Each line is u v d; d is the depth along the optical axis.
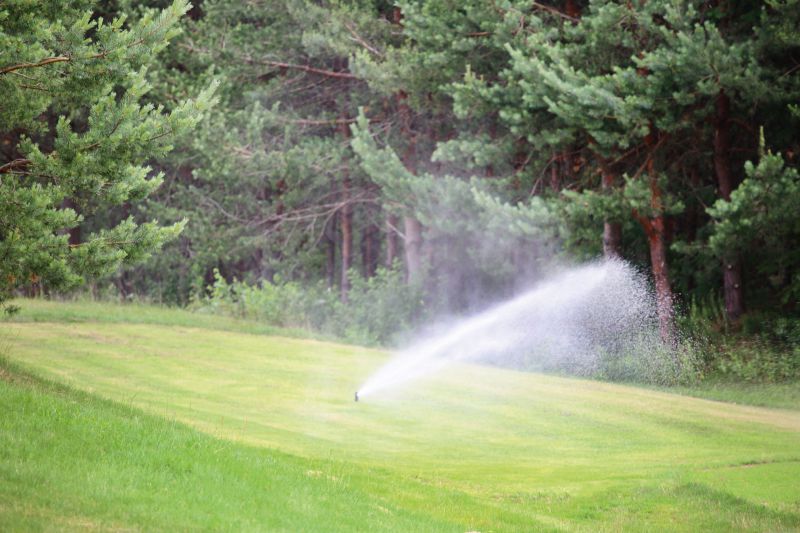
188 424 24.59
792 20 45.16
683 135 51.47
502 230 51.03
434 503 19.69
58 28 22.55
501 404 34.84
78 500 14.58
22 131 50.44
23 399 18.89
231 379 35.22
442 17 52.56
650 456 27.62
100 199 23.95
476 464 25.45
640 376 46.94
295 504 16.89
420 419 31.42
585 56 48.62
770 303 51.53
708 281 54.16
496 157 52.53
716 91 44.94
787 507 21.31
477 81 50.34
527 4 49.06
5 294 24.09
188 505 15.48
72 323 44.44
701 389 43.94
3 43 21.89
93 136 22.89
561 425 31.89
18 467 15.43
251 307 53.94
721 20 49.88
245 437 24.52
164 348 40.53
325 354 43.38
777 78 46.25
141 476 16.30
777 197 43.09
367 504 18.19
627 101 44.31
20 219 22.34
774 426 33.31
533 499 21.81
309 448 24.52
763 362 45.19
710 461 26.22
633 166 52.56
